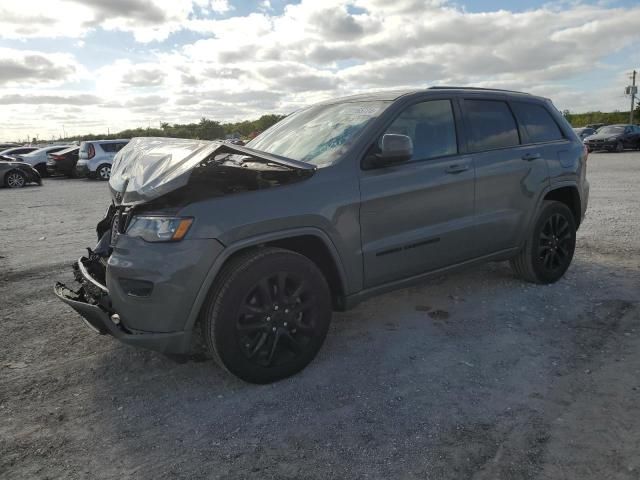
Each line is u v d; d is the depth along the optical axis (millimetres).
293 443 2645
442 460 2467
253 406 3004
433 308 4410
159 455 2596
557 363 3369
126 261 2994
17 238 8172
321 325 3377
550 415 2791
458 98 4273
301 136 4055
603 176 14656
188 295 2941
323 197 3330
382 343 3773
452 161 4020
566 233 4961
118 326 3043
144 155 3455
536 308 4320
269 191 3189
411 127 3893
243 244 3055
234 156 3236
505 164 4371
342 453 2549
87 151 20969
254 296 3137
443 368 3365
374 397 3047
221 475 2430
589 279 4996
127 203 3139
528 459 2445
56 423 2908
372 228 3578
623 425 2664
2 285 5484
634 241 6391
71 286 5352
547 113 5055
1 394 3230
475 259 4309
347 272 3496
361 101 4133
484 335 3842
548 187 4723
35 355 3775
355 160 3543
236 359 3066
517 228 4547
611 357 3408
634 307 4223
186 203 3023
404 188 3697
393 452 2541
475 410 2869
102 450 2652
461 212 4090
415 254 3832
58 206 12352
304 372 3381
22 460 2582
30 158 23984
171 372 3453
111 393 3219
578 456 2447
